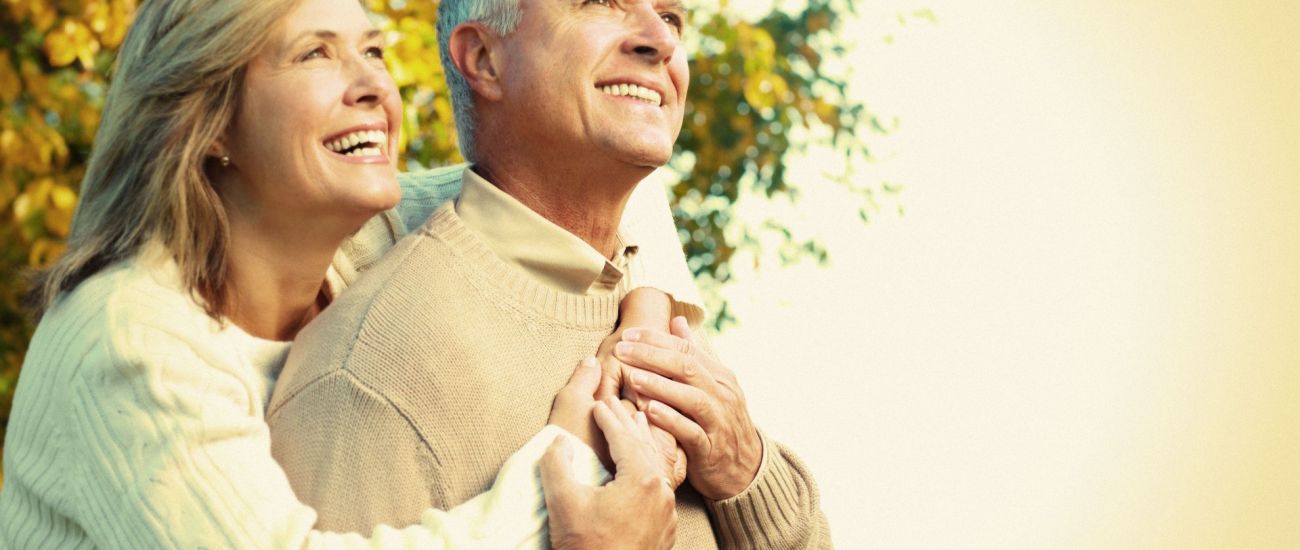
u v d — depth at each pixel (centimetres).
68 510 229
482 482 232
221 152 237
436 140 456
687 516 254
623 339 251
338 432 228
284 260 243
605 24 247
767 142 599
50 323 235
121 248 236
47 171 482
